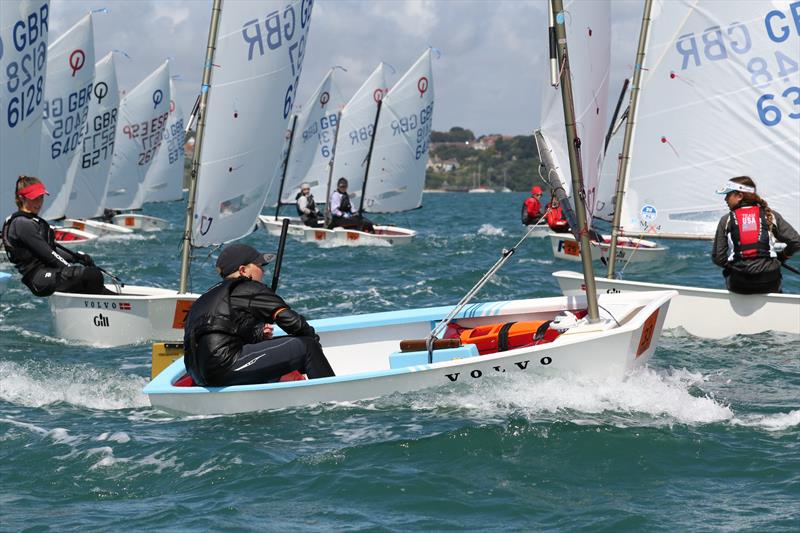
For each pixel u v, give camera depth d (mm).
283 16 25203
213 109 24219
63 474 11406
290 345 14242
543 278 34812
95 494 10758
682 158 25359
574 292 23062
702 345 19781
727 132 25047
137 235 60562
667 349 19328
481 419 13125
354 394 14164
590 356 14406
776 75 24438
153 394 14117
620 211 24891
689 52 25016
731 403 14422
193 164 23781
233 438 12648
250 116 24922
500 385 14297
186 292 23281
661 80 25328
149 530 9617
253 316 14133
